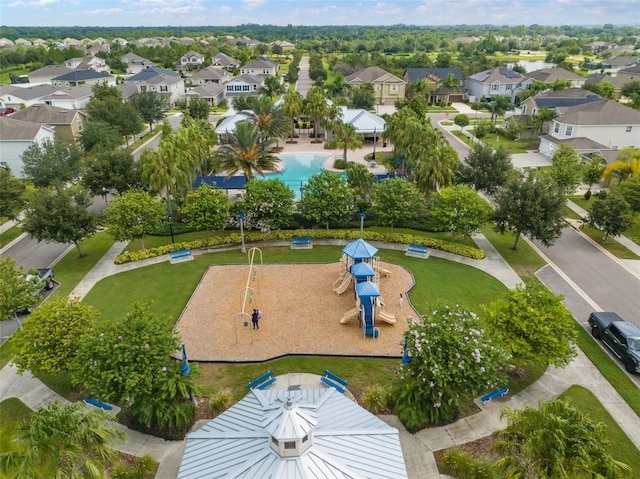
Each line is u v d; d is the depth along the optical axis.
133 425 20.75
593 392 23.16
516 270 36.00
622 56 157.75
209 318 29.12
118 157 47.94
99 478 13.51
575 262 37.44
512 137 78.50
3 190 40.53
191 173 45.22
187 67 164.00
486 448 19.67
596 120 67.44
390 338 27.27
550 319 22.58
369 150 73.50
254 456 14.58
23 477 12.68
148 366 19.31
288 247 39.66
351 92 101.25
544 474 13.59
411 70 120.75
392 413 21.50
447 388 19.45
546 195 35.56
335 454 14.80
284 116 71.06
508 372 24.31
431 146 47.09
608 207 39.69
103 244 40.91
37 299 26.48
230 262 36.84
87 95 94.38
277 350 26.12
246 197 39.69
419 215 44.75
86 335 20.94
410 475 18.41
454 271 35.50
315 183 40.53
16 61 159.38
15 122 59.28
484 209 37.53
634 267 36.66
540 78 109.69
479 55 178.62
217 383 23.61
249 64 141.88
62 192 36.97
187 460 15.43
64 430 13.61
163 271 35.56
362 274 29.75
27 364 21.03
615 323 26.52
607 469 13.39
